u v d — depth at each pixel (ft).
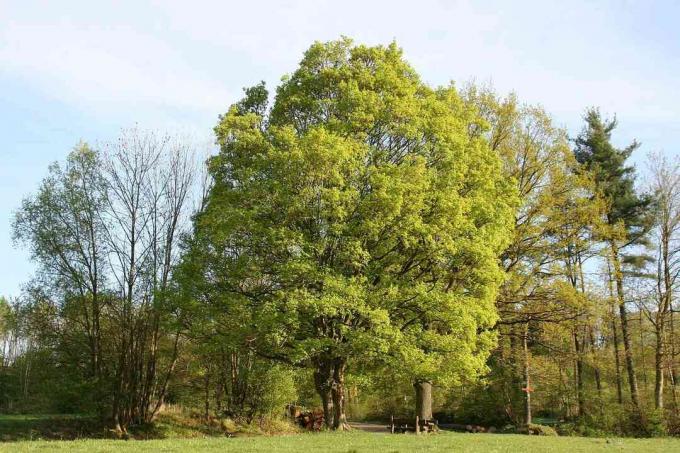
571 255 107.86
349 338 70.28
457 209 74.08
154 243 99.81
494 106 108.47
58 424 93.50
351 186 72.54
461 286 83.10
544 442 65.57
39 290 96.84
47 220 95.50
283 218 74.38
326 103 79.25
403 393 147.64
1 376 148.97
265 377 105.40
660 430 103.65
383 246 76.18
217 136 80.59
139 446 48.80
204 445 50.44
